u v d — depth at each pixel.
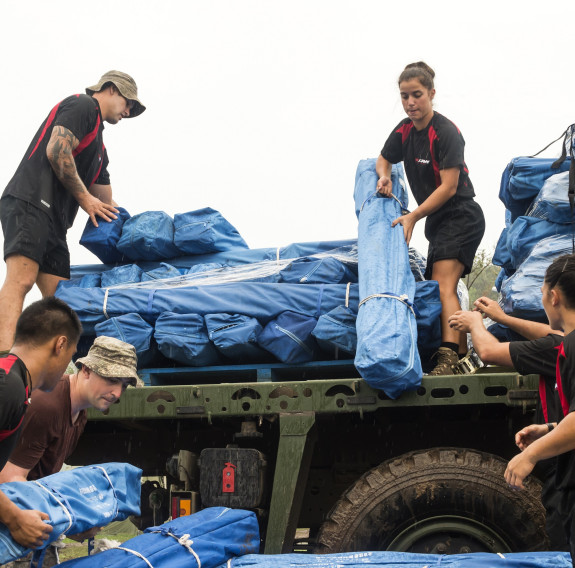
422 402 4.13
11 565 2.98
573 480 2.66
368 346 4.04
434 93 5.18
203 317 4.72
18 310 5.00
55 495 2.99
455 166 4.98
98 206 5.41
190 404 4.32
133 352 3.48
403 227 4.88
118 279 5.25
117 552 3.18
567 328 2.82
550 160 4.78
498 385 4.07
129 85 5.86
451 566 3.20
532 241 4.58
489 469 4.05
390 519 4.07
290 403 4.24
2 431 2.56
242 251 5.41
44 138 5.30
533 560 3.15
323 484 5.05
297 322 4.60
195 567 3.23
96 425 5.18
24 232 5.08
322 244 5.31
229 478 4.24
